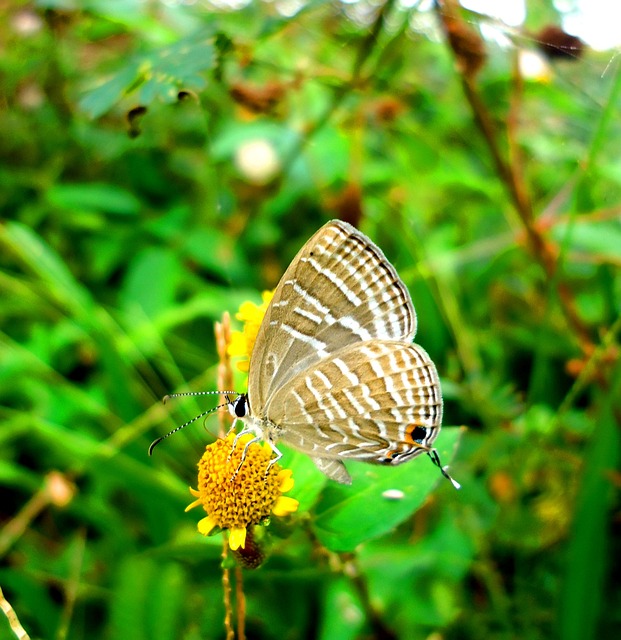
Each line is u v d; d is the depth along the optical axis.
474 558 0.09
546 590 0.08
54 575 0.09
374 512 0.07
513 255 0.11
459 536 0.09
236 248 0.11
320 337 0.07
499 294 0.11
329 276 0.07
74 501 0.09
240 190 0.11
